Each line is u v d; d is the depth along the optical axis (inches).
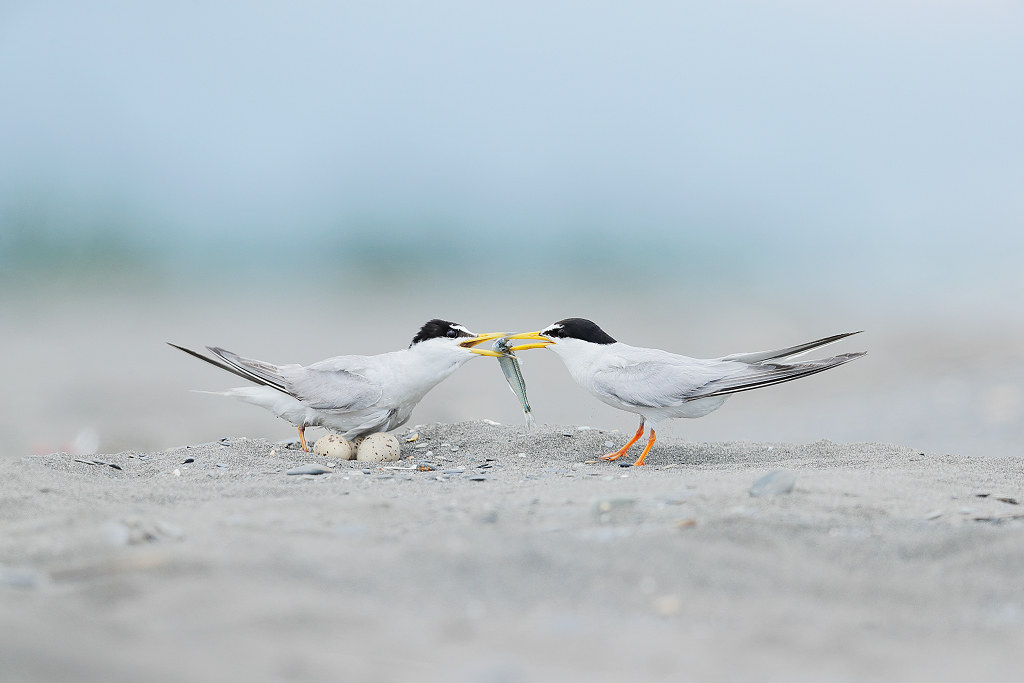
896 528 273.7
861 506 296.8
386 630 194.9
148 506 309.1
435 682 171.8
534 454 471.5
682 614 209.5
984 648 195.9
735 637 198.4
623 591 221.3
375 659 180.7
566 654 187.6
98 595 206.4
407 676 174.1
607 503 291.3
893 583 231.3
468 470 425.4
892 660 189.2
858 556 248.8
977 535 264.8
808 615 211.0
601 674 178.7
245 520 275.6
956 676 181.9
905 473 372.5
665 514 285.7
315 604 204.5
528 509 300.0
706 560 240.8
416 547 243.9
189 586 210.4
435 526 272.5
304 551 237.8
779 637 198.8
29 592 209.9
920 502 308.7
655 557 241.3
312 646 185.0
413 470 429.7
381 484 371.9
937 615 213.3
